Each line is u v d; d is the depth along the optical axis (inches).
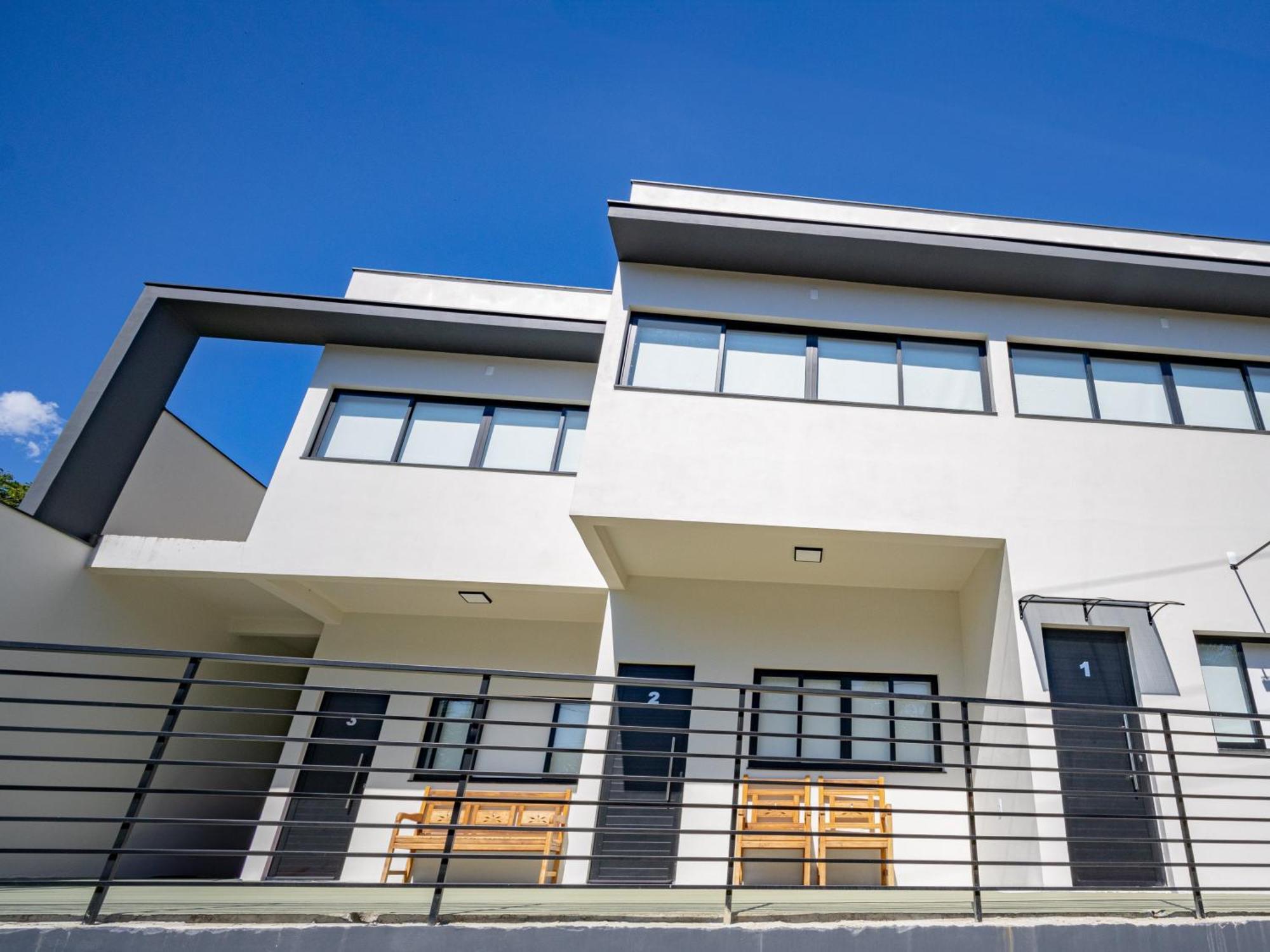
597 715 264.4
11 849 97.3
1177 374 266.8
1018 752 207.3
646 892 176.4
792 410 244.8
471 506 293.0
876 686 268.7
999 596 230.7
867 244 254.8
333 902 150.3
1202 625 220.1
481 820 272.2
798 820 245.4
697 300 265.6
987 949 122.3
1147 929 128.1
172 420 341.7
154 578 310.2
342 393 324.2
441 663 324.2
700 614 279.3
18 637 255.8
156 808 327.9
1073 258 254.1
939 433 242.5
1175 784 139.0
